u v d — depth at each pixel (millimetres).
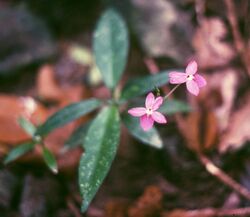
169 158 369
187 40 414
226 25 414
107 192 359
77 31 450
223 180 358
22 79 425
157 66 411
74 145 340
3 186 354
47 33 447
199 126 369
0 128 366
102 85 413
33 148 357
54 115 326
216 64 402
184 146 371
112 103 331
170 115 381
